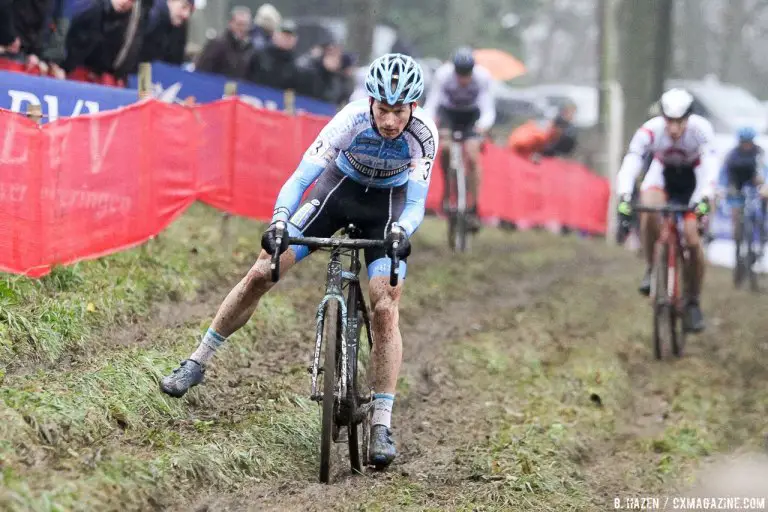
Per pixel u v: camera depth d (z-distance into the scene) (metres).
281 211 8.58
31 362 9.62
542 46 95.56
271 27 22.62
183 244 14.88
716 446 11.66
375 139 8.92
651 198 15.32
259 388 10.55
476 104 20.72
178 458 8.33
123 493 7.60
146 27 16.47
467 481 9.48
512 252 23.73
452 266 19.47
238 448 8.93
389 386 9.20
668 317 15.43
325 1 52.53
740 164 23.88
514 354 13.89
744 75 78.06
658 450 11.29
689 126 14.68
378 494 8.71
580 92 44.34
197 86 17.59
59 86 12.43
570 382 13.18
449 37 59.94
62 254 11.68
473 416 11.51
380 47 43.25
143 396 9.31
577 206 32.53
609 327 16.83
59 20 14.13
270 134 16.86
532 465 9.96
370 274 9.23
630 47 38.19
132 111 13.03
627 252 29.17
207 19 41.41
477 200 21.02
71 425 8.34
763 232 24.28
